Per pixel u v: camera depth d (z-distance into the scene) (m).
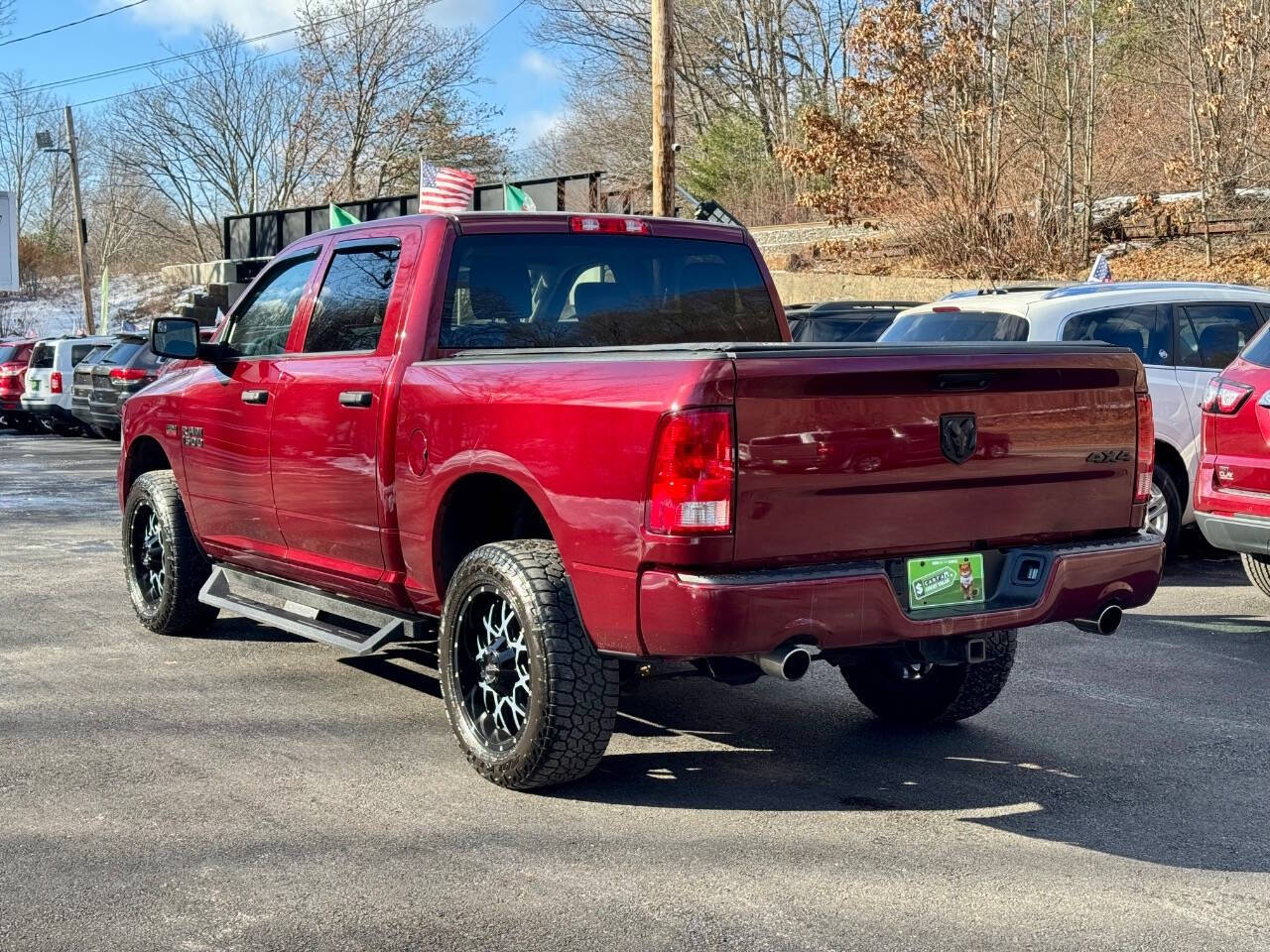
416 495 5.13
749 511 4.07
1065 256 21.19
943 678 5.50
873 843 4.31
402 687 6.26
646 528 4.12
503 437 4.66
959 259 21.59
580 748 4.54
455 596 4.86
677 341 5.89
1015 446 4.55
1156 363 9.17
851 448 4.22
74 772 4.98
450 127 49.06
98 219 70.81
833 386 4.18
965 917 3.73
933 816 4.57
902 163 22.25
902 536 4.37
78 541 10.82
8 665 6.63
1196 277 19.12
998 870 4.08
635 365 4.26
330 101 48.47
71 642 7.17
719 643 4.05
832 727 5.68
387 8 48.16
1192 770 5.08
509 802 4.67
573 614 4.53
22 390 26.98
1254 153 19.86
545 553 4.65
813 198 22.83
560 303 5.62
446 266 5.36
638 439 4.14
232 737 5.44
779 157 23.06
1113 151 22.77
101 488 15.15
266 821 4.47
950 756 5.27
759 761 5.20
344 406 5.53
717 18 44.72
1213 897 3.88
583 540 4.35
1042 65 22.19
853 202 22.69
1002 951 3.52
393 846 4.25
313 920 3.70
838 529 4.24
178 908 3.77
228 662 6.71
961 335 9.14
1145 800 4.73
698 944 3.55
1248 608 8.03
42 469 17.61
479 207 24.92
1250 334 9.62
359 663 6.72
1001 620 4.50
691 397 4.02
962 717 5.61
